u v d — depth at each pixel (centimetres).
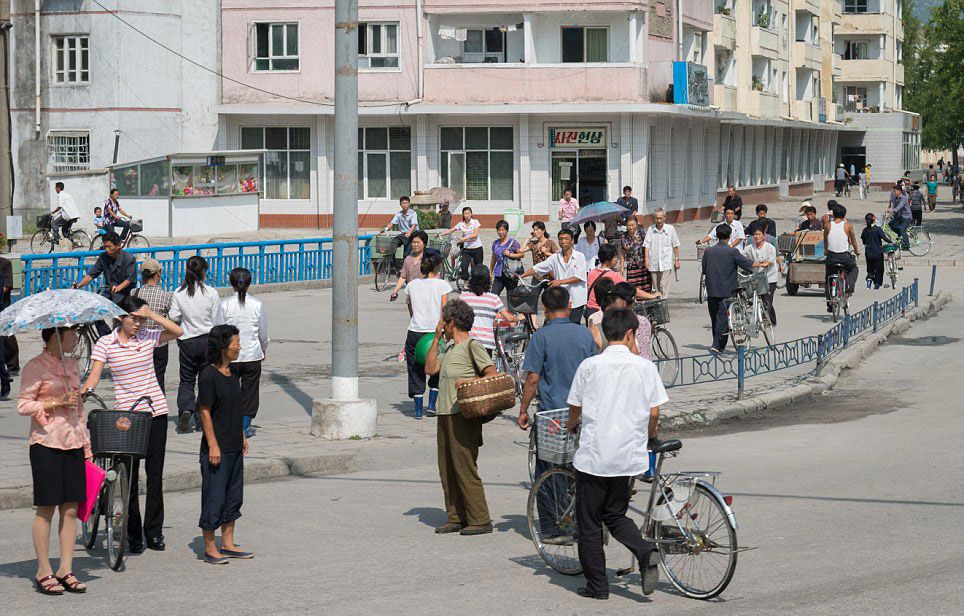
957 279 3161
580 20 4431
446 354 938
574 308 1648
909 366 1873
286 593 762
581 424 778
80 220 4262
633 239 2148
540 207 4462
